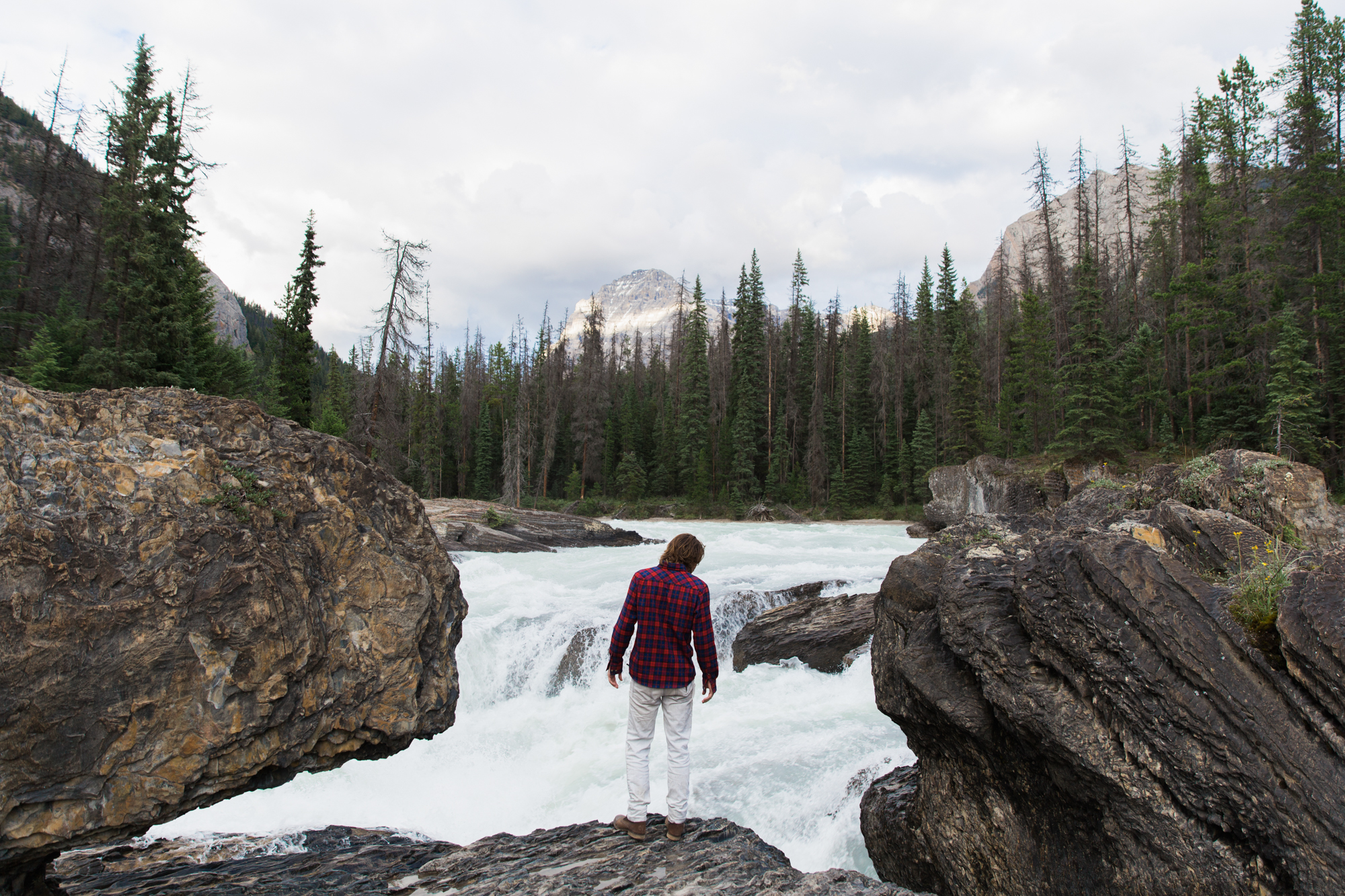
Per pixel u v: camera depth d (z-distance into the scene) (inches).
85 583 122.7
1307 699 123.3
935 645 202.4
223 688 135.0
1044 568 173.6
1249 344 1349.7
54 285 1401.3
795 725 365.1
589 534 1165.1
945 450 2149.4
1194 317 1391.5
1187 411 1520.7
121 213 1122.0
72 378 1071.6
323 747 159.3
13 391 130.6
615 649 174.7
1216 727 131.7
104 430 140.3
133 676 124.5
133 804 123.3
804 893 143.9
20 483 123.3
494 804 315.3
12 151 1517.0
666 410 2790.4
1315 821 116.0
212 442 153.9
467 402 2910.9
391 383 1135.6
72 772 116.6
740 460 2356.1
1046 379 1755.7
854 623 487.5
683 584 170.9
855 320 3036.4
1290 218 1363.2
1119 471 1347.2
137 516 133.9
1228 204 1408.7
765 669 485.1
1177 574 148.9
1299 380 1129.4
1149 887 140.7
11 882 120.0
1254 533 174.6
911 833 218.4
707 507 2333.9
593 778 331.0
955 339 2527.1
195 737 130.7
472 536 1031.6
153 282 1116.5
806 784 296.0
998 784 185.3
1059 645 163.2
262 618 142.5
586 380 2721.5
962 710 185.5
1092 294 1459.2
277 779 150.8
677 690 174.2
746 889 146.7
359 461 183.0
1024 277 2253.9
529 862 166.9
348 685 162.2
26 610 114.7
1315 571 132.2
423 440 2502.5
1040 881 170.6
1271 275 1309.1
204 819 273.3
